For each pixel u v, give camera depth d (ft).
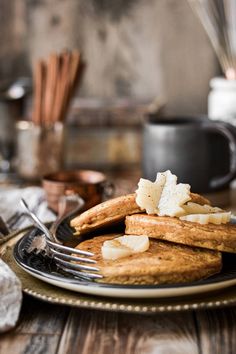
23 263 1.83
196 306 1.65
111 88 4.41
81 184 2.73
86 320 1.76
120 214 1.95
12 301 1.73
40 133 3.49
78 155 4.02
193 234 1.83
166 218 1.87
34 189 3.20
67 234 2.14
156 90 4.44
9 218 2.60
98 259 1.80
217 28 3.99
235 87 3.61
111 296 1.69
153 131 2.94
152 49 4.40
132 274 1.72
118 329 1.72
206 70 4.46
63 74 3.50
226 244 1.83
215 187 2.87
